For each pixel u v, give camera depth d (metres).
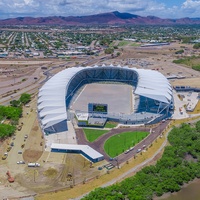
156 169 107.12
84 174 107.19
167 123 153.62
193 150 122.69
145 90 164.88
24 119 157.75
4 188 98.69
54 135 137.62
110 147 127.62
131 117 155.75
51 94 161.12
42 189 98.44
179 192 98.00
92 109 157.50
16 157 118.12
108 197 89.44
